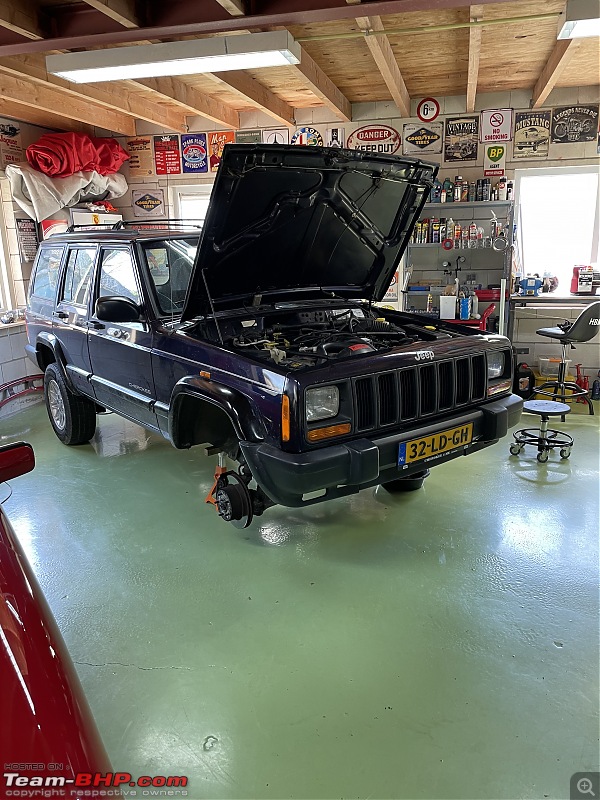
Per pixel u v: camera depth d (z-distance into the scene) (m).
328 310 3.98
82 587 2.94
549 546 3.24
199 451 4.84
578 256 6.62
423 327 3.95
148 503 3.87
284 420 2.67
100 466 4.53
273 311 3.71
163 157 7.25
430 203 6.12
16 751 1.14
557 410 4.29
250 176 2.93
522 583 2.90
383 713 2.13
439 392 3.14
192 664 2.40
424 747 1.99
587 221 6.50
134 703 2.20
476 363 3.33
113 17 3.50
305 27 4.34
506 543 3.28
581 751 1.95
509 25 4.25
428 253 6.66
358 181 3.42
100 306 3.39
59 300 4.66
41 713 1.23
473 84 5.14
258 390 2.81
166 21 3.71
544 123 6.18
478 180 6.26
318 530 3.47
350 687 2.26
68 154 6.33
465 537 3.35
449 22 4.25
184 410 3.30
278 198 3.19
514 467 4.38
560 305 6.12
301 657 2.42
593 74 5.55
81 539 3.41
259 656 2.44
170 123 6.73
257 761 1.95
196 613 2.72
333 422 2.77
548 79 5.07
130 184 7.42
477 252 6.54
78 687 1.40
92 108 6.33
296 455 2.65
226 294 3.58
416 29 3.89
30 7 3.75
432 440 3.03
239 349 3.20
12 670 1.29
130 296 3.73
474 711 2.13
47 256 4.96
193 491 4.05
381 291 4.42
